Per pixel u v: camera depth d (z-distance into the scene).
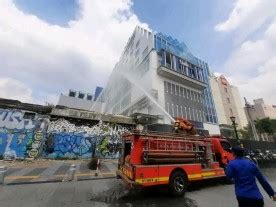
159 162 6.59
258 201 2.89
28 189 6.71
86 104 49.25
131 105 28.05
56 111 15.11
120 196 6.29
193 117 27.09
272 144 22.03
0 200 5.43
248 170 3.15
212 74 41.69
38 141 14.04
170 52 28.28
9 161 12.49
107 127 16.97
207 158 8.23
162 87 25.30
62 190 6.74
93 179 8.69
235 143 17.12
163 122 20.55
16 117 13.80
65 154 14.71
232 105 41.81
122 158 7.34
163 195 6.50
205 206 5.43
